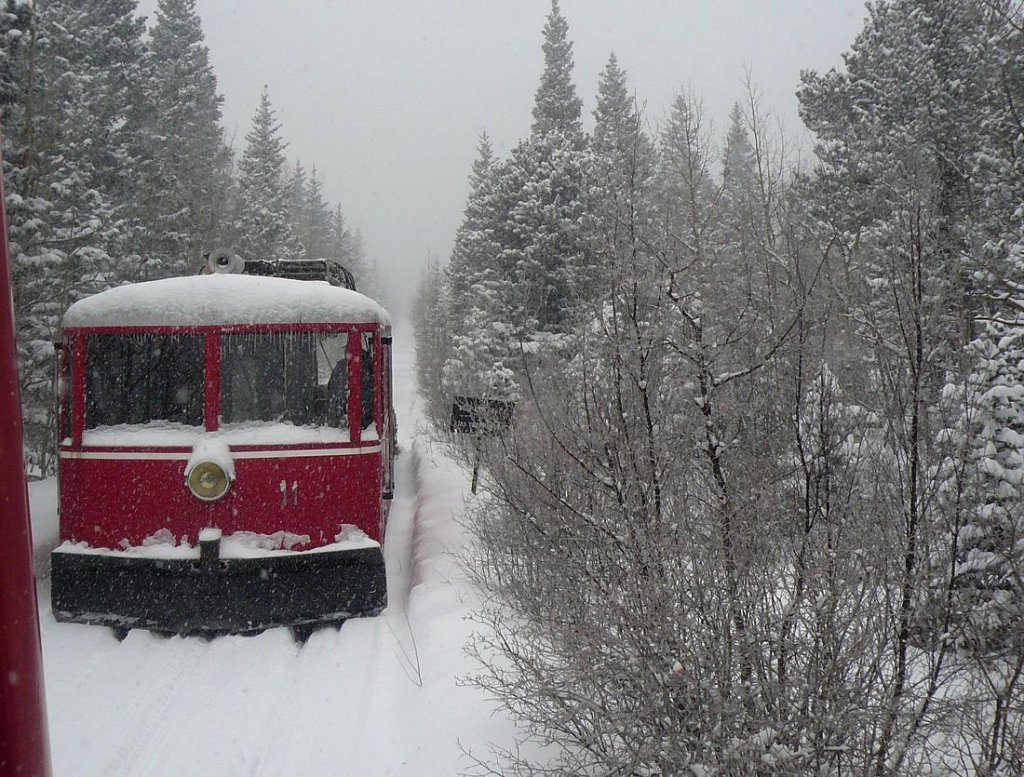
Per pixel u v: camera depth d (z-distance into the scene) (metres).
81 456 6.32
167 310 6.42
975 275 5.41
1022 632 3.30
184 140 24.53
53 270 13.95
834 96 16.98
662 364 3.99
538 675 3.57
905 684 3.18
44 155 13.16
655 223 4.35
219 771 4.15
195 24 29.61
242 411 6.51
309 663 5.58
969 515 3.76
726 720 3.04
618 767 3.25
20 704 1.41
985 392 4.30
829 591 3.01
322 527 6.43
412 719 4.59
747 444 3.77
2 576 1.39
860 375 4.24
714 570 3.19
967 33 13.33
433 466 14.12
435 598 6.41
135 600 6.13
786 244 4.46
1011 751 3.07
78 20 20.34
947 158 6.05
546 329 18.66
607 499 3.87
